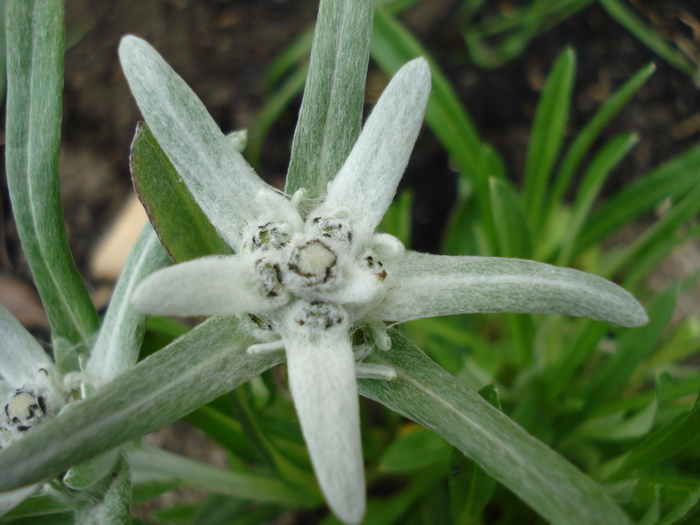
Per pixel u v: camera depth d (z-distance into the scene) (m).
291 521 0.12
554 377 0.10
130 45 0.06
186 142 0.06
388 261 0.06
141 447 0.08
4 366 0.07
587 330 0.09
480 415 0.05
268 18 0.15
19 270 0.13
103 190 0.14
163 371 0.05
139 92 0.06
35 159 0.07
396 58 0.10
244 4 0.15
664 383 0.07
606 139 0.14
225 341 0.06
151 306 0.05
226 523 0.10
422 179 0.15
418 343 0.11
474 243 0.12
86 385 0.06
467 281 0.06
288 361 0.05
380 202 0.06
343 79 0.06
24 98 0.07
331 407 0.05
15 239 0.13
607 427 0.10
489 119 0.15
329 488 0.05
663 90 0.14
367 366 0.06
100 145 0.14
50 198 0.07
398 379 0.06
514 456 0.05
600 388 0.09
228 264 0.06
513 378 0.12
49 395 0.07
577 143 0.10
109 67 0.15
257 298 0.06
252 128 0.15
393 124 0.06
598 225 0.11
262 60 0.15
